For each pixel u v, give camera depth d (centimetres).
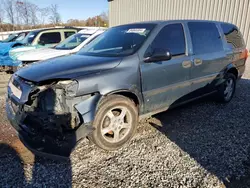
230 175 244
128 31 368
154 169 255
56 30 838
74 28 880
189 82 378
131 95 310
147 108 329
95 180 238
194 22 400
